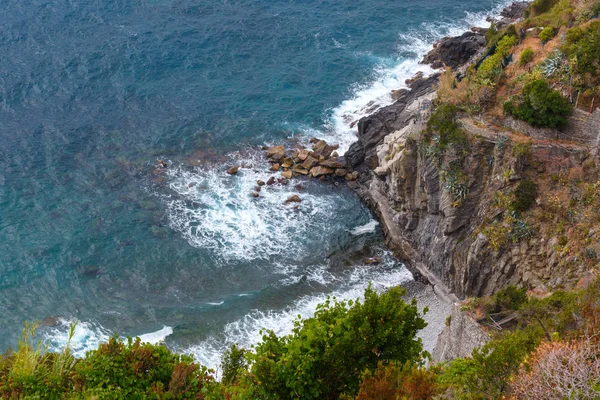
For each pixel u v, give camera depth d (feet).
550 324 135.33
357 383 110.93
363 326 110.11
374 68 393.91
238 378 137.59
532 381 98.53
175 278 261.65
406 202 271.49
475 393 109.60
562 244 209.46
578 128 221.05
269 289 257.96
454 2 467.93
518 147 222.69
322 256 275.59
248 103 365.61
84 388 107.45
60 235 277.44
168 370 115.14
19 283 255.09
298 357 109.50
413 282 263.08
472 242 234.38
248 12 449.89
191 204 297.33
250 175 315.99
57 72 375.86
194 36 418.72
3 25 411.75
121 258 269.03
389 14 451.53
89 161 318.86
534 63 248.73
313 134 342.85
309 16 448.24
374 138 315.99
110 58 391.24
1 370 115.55
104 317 242.99
